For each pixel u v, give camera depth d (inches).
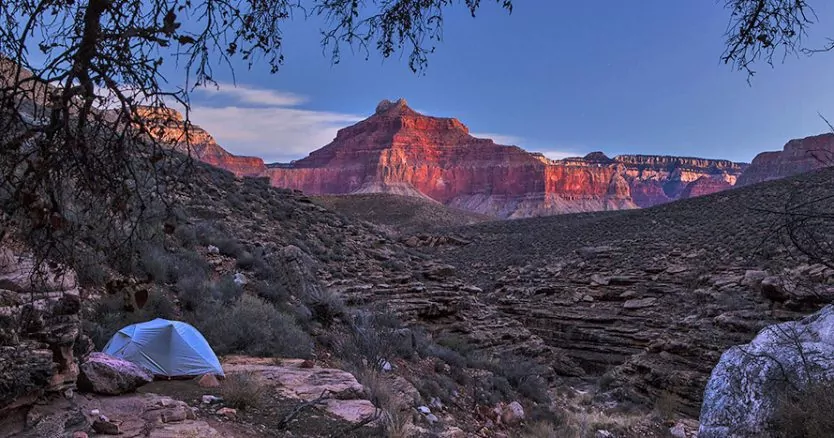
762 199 1870.1
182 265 571.5
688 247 1630.2
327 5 111.2
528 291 1672.0
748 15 121.2
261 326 488.1
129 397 266.4
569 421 627.2
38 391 198.5
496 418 560.7
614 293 1501.0
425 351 695.7
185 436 223.0
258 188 1576.0
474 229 2869.1
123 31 72.9
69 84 71.6
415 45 119.4
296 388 339.6
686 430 721.0
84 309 384.8
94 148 76.2
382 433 289.6
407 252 1711.4
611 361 1256.8
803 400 276.2
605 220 2455.7
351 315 697.6
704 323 1061.8
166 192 81.3
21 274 195.9
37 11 74.2
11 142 72.2
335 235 1432.1
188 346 340.2
